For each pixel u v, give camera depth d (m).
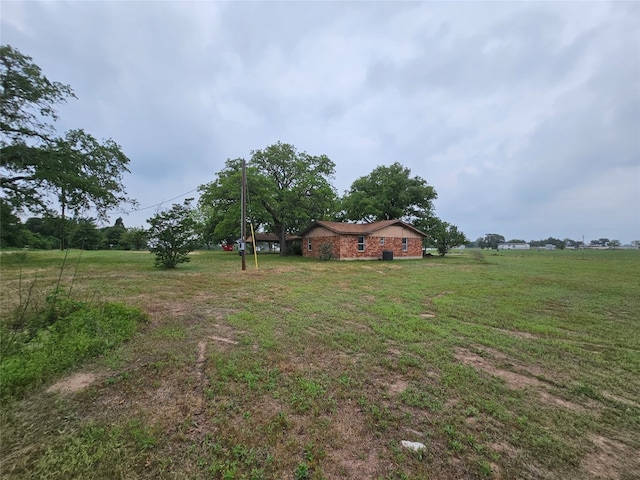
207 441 2.25
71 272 12.59
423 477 1.92
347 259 22.25
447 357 3.94
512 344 4.43
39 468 1.96
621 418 2.63
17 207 17.08
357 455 2.12
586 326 5.36
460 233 29.33
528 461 2.08
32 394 2.88
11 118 15.46
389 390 3.06
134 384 3.14
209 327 5.14
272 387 3.08
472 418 2.60
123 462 2.02
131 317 5.34
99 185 18.94
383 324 5.36
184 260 14.96
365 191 33.88
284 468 1.99
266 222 26.36
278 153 27.75
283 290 8.73
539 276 12.38
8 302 6.55
